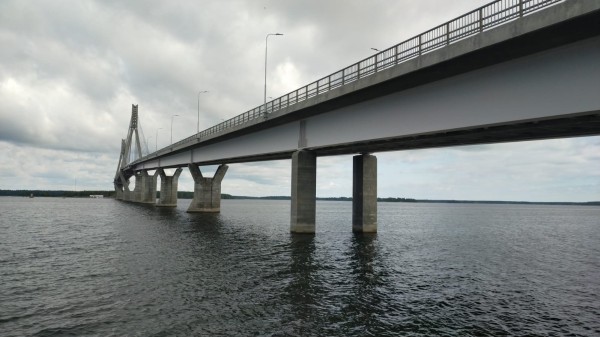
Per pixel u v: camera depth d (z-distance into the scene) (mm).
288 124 41406
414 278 21578
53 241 35125
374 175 42906
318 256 27500
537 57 17141
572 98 15781
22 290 17828
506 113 18406
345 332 12891
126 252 28719
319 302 16234
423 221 77562
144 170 132875
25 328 12953
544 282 22047
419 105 24031
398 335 12766
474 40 18078
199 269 22562
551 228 68312
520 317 15195
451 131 22906
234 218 69875
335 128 33375
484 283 21078
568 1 14391
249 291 17750
